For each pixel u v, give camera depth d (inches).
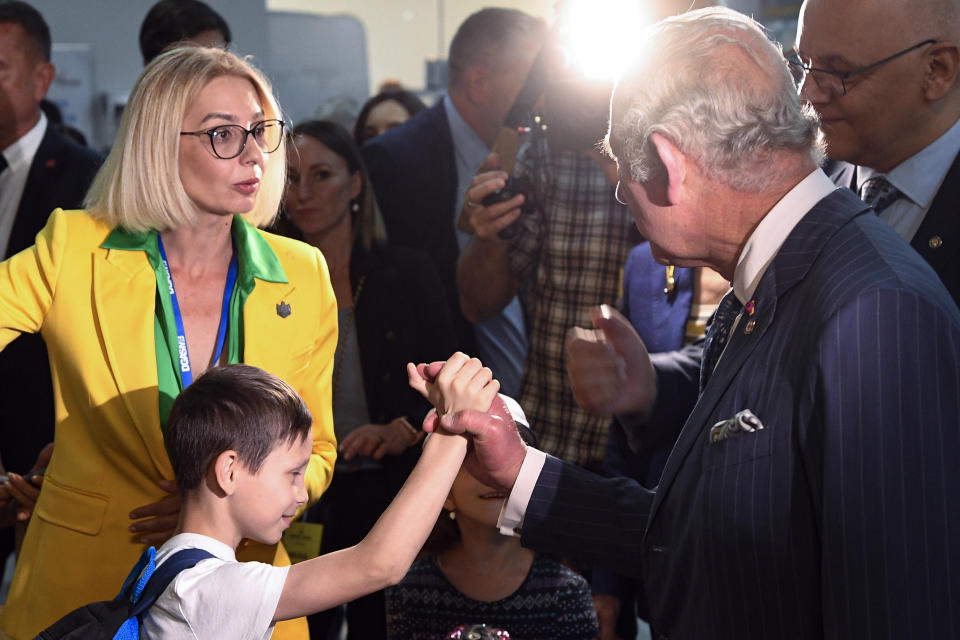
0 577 127.3
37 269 70.7
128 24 269.4
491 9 137.3
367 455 103.0
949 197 70.4
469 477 80.1
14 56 121.0
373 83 304.0
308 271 77.5
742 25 49.6
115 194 71.4
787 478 44.8
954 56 68.3
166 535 69.6
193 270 74.1
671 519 51.8
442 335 112.0
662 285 88.6
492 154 102.6
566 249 100.1
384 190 134.9
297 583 57.0
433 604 83.2
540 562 84.4
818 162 49.8
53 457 72.9
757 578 45.4
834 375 42.5
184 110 69.8
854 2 68.5
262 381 64.3
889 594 40.6
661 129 48.1
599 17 93.0
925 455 40.9
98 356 70.1
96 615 58.0
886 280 43.1
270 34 285.3
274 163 78.0
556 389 101.8
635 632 100.0
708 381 54.5
